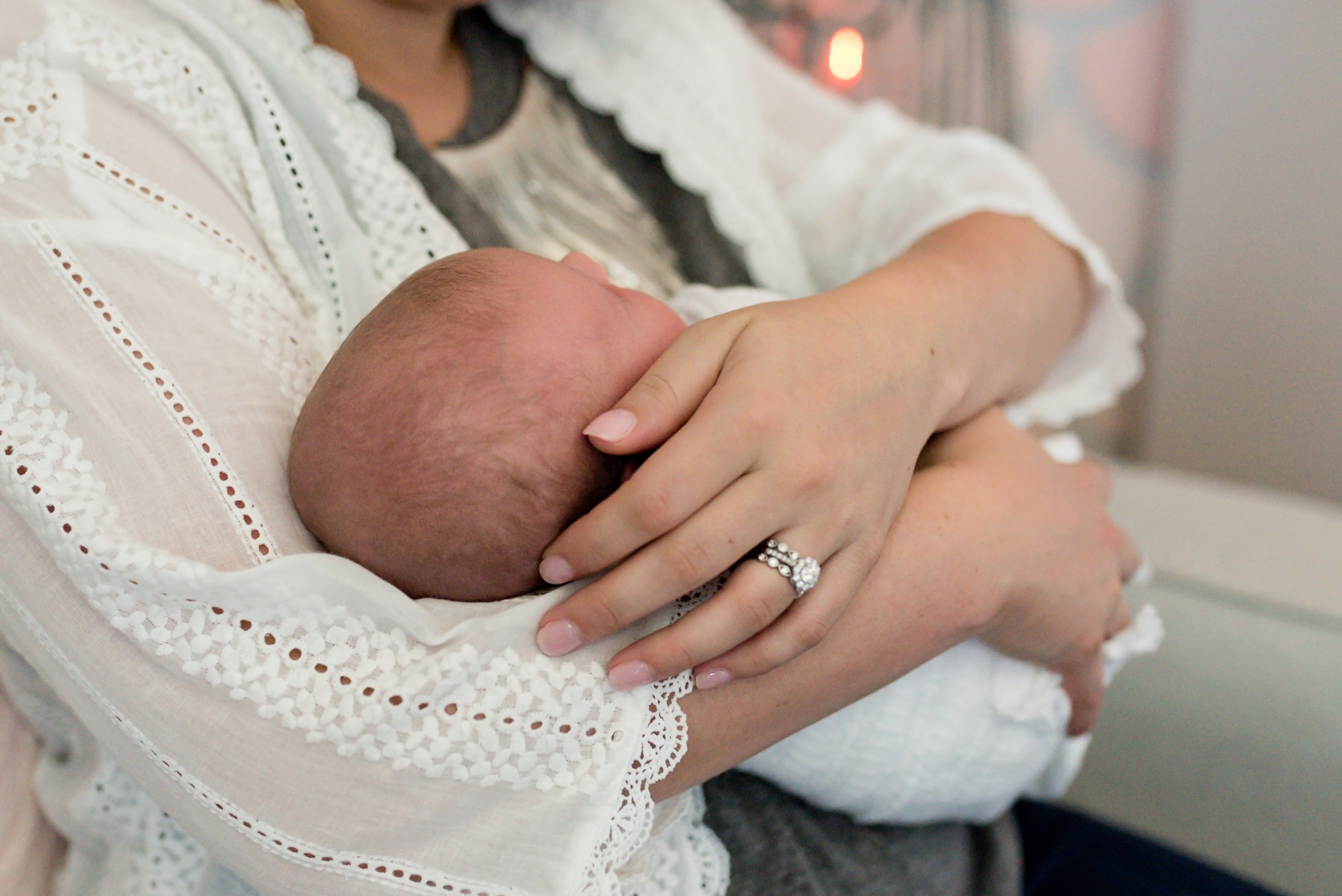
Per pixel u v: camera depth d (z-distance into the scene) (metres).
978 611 0.67
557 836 0.50
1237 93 1.89
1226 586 1.08
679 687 0.54
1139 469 1.47
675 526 0.51
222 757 0.50
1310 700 1.00
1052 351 0.92
